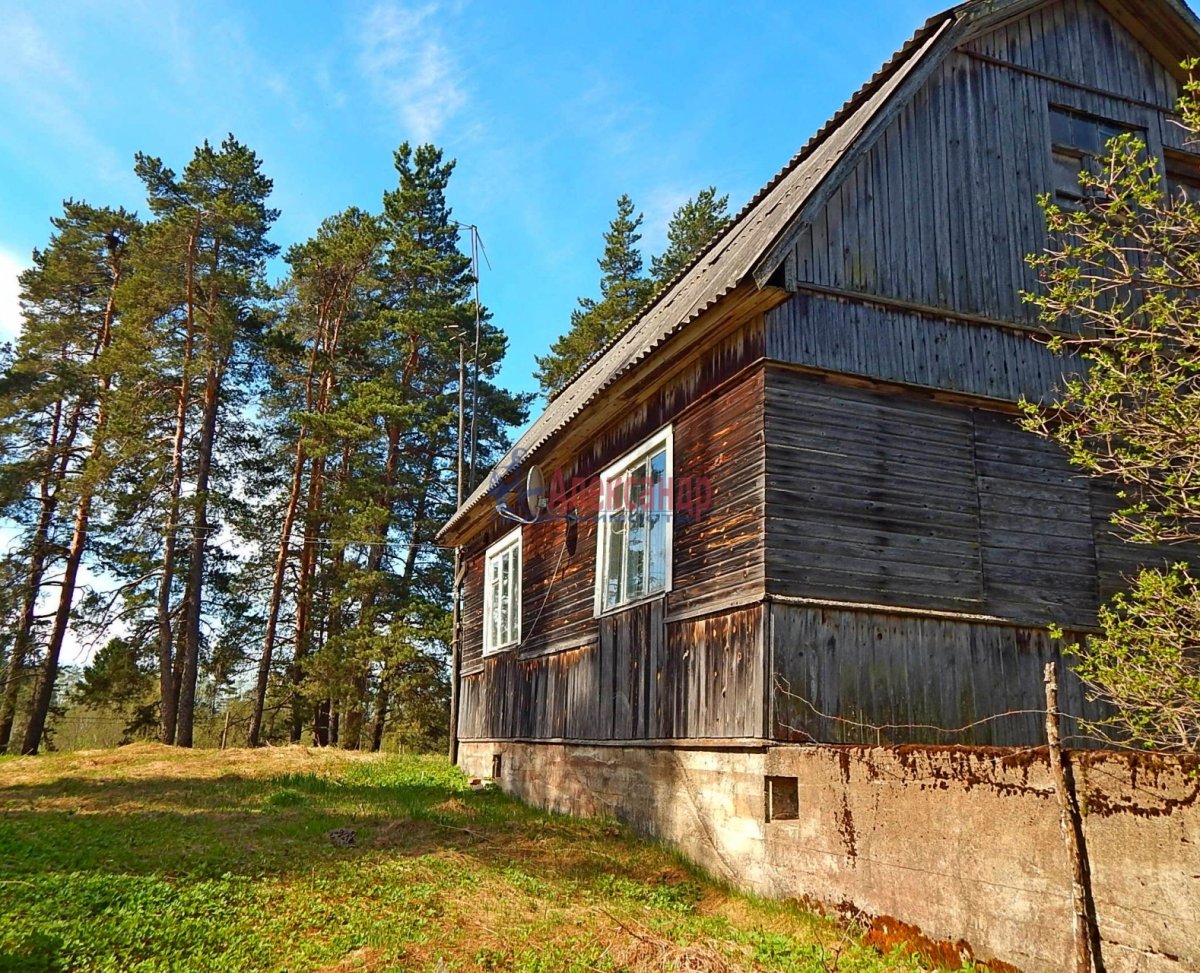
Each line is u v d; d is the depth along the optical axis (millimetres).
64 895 7020
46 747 36406
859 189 9016
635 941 6184
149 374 25297
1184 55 11031
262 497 29766
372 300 32312
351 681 27266
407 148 33312
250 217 26953
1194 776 4250
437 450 31531
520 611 14742
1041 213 9984
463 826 10672
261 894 7262
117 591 26406
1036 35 10445
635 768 10102
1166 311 7129
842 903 6465
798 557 8023
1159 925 4316
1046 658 8758
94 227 30641
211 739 38062
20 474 27188
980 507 8836
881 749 6230
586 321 34094
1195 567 9672
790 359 8391
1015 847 5125
